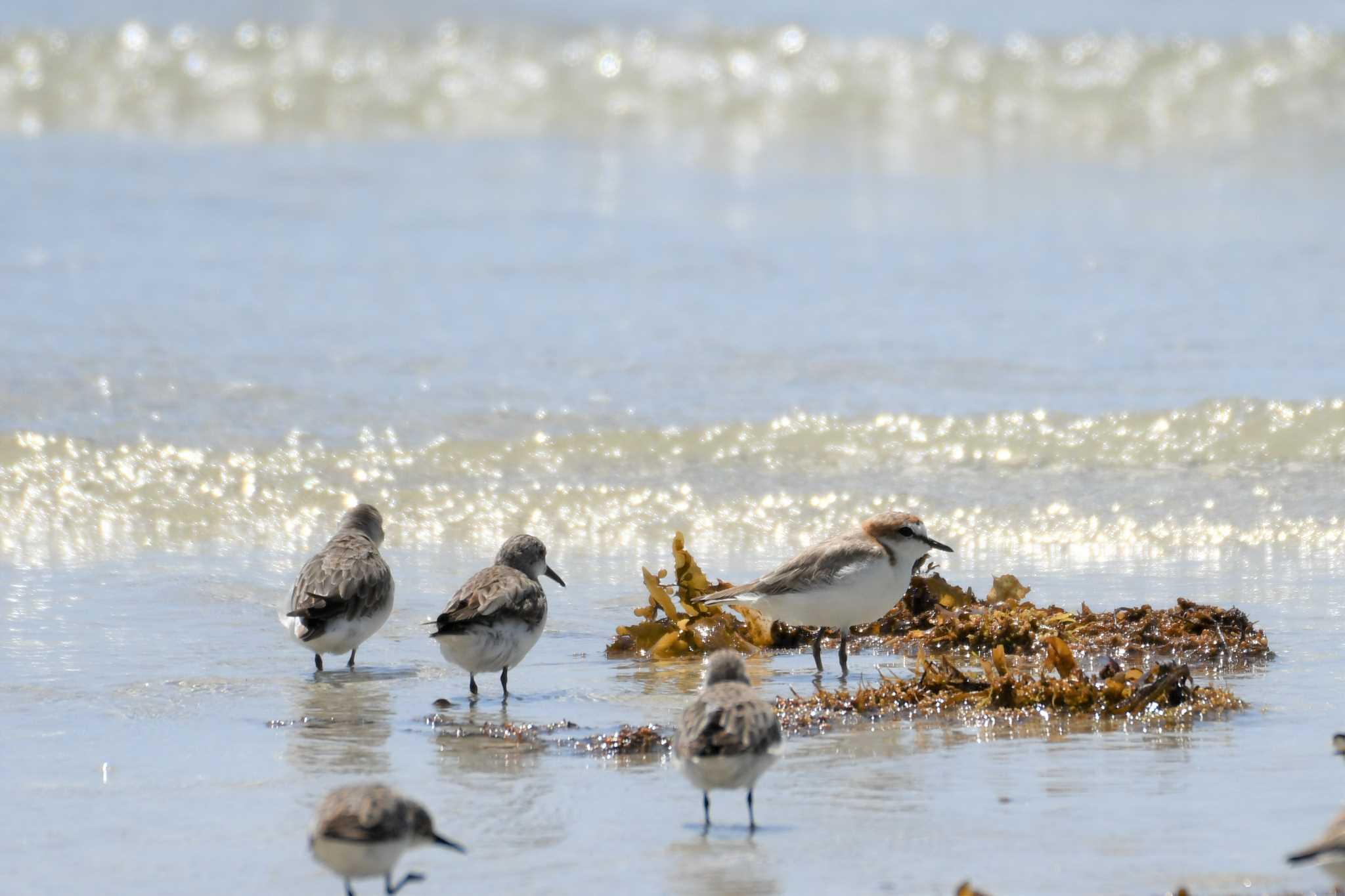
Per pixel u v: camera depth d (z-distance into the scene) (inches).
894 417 714.8
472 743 379.9
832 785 345.4
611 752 372.8
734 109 1501.0
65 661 453.1
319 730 391.2
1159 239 1063.6
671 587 500.1
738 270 990.4
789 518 622.5
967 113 1478.8
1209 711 400.2
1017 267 998.4
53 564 564.1
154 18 1550.2
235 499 639.1
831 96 1507.1
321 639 436.8
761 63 1540.4
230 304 900.6
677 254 1031.6
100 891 286.5
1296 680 431.5
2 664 448.5
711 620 493.4
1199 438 694.5
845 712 406.6
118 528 610.5
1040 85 1492.4
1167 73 1481.3
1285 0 1747.0
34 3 1574.8
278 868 297.4
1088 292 935.7
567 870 295.4
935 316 892.0
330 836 263.7
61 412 716.7
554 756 369.7
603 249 1042.7
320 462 673.0
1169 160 1336.1
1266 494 634.8
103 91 1460.4
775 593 458.9
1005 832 312.7
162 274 958.4
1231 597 519.5
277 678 442.6
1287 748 369.7
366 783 296.2
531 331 860.6
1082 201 1189.7
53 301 892.0
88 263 978.1
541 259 1015.0
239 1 1595.7
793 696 422.0
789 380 778.8
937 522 613.0
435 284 953.5
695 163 1334.9
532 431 711.1
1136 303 911.0
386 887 282.7
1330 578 538.0
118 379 764.0
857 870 293.1
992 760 363.6
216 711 408.2
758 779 332.2
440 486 652.7
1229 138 1395.2
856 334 856.9
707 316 892.6
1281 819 318.7
